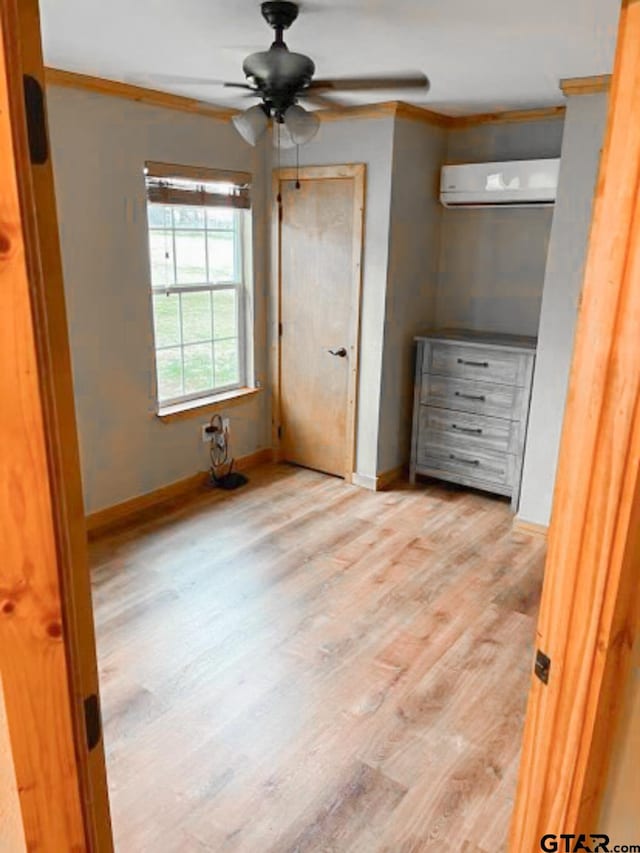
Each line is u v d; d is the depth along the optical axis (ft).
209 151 12.91
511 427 13.01
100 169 11.07
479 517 13.00
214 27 7.92
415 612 9.68
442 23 7.65
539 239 13.48
